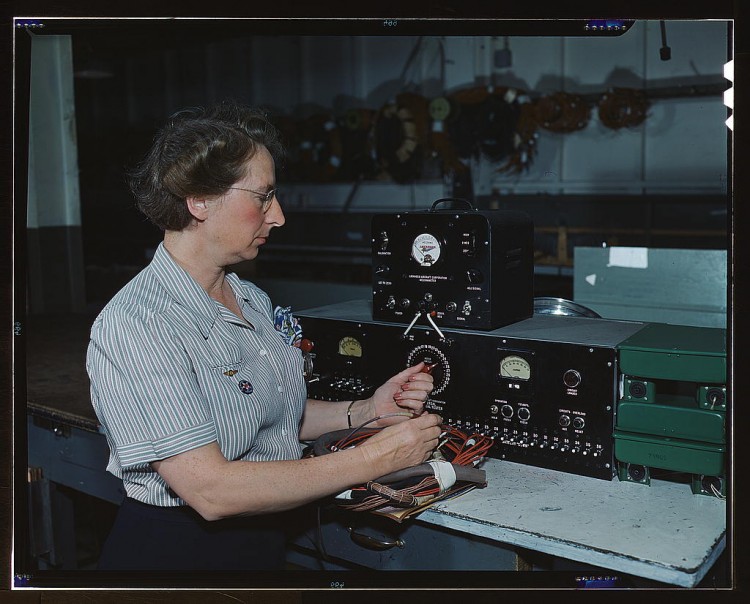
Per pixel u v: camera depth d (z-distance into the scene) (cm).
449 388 166
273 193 147
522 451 159
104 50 680
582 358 149
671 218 508
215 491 131
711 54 493
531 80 561
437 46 589
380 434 144
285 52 647
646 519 136
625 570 124
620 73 529
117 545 146
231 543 147
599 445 151
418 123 536
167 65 699
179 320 140
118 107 718
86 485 218
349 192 609
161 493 143
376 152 550
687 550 125
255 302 164
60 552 238
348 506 147
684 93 496
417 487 142
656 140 514
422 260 167
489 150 516
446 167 532
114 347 133
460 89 587
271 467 134
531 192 546
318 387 185
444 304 166
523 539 132
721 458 138
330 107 641
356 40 620
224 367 142
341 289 469
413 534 155
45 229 434
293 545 181
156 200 141
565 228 498
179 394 133
